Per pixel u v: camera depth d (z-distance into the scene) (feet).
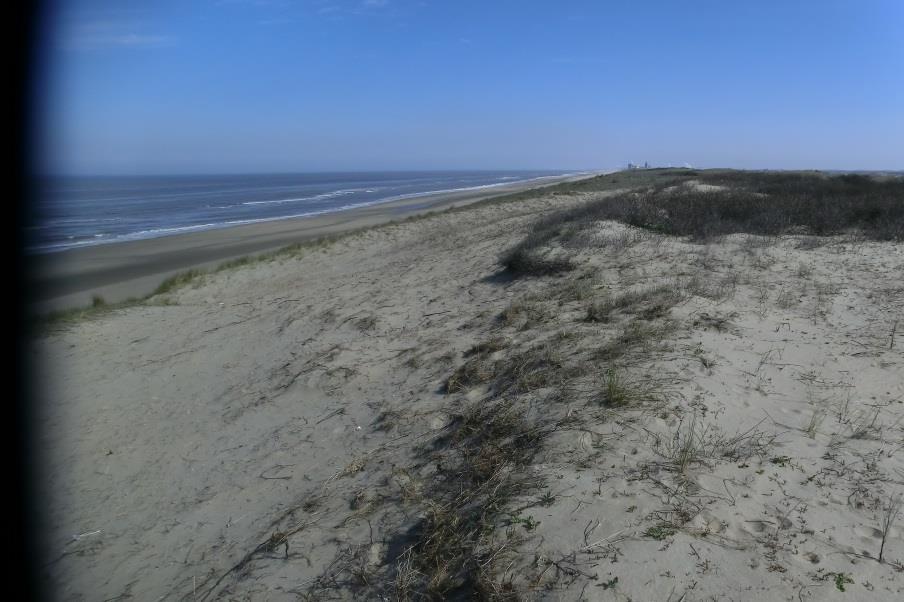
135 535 14.21
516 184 299.79
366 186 391.65
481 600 8.87
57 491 16.67
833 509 10.12
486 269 36.88
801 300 22.24
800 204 44.47
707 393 14.28
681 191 59.67
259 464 16.79
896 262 27.45
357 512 12.76
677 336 18.07
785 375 15.70
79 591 12.23
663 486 10.73
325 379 21.81
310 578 10.93
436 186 356.18
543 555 9.29
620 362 16.28
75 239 105.29
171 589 11.85
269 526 13.30
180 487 16.35
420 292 34.53
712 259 28.91
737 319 19.94
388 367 21.97
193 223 139.33
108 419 21.66
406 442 15.61
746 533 9.55
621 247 32.27
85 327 34.63
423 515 11.82
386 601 9.70
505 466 12.44
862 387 14.92
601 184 116.16
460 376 18.67
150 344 31.42
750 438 12.49
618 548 9.14
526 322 22.24
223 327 34.32
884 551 9.02
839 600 8.02
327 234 90.79
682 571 8.63
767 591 8.21
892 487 10.66
